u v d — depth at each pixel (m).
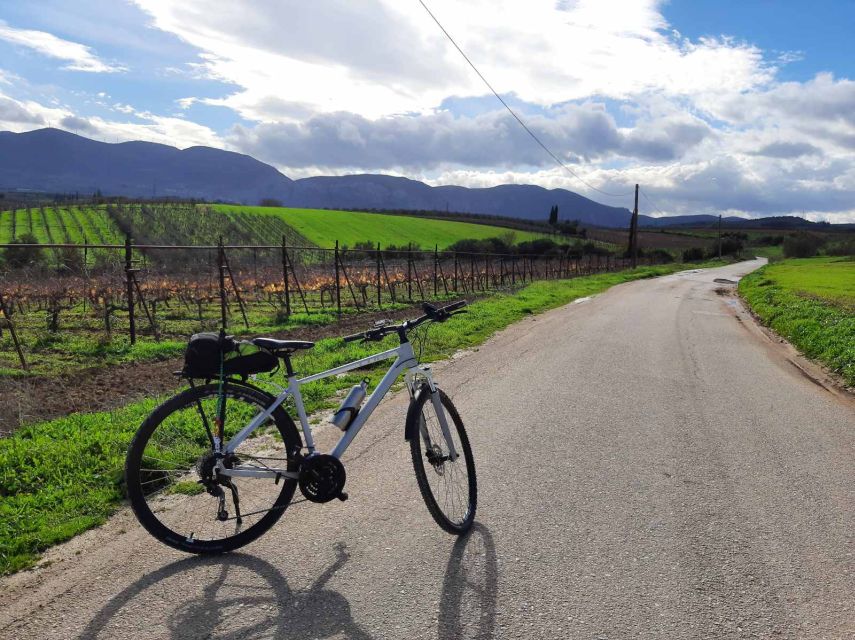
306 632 2.62
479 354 10.41
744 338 14.26
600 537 3.65
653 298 25.92
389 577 3.10
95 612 2.72
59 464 4.39
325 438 5.34
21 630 2.58
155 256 31.47
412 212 123.62
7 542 3.33
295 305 22.14
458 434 3.87
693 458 5.24
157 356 11.19
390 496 4.14
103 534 3.52
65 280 20.91
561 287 31.11
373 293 27.17
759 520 3.98
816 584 3.18
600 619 2.80
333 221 79.38
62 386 8.59
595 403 7.11
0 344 12.31
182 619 2.68
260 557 3.28
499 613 2.82
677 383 8.48
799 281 34.06
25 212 60.72
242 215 73.75
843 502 4.35
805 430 6.33
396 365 3.72
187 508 3.69
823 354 11.30
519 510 4.02
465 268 39.31
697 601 2.98
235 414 3.47
